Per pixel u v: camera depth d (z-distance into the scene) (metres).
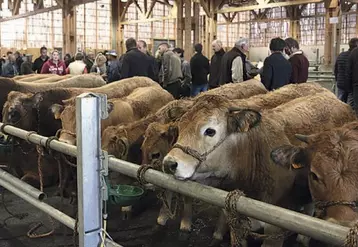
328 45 14.60
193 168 2.71
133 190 4.09
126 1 21.86
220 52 7.49
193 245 3.87
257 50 27.00
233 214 1.82
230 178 2.96
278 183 3.12
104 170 2.12
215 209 4.50
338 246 1.49
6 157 5.08
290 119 3.54
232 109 2.86
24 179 4.93
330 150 2.42
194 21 15.22
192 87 8.69
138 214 4.57
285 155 2.64
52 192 5.08
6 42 24.70
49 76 7.82
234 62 6.49
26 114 5.08
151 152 3.76
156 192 4.63
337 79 7.82
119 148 4.08
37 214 4.56
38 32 25.52
